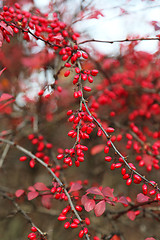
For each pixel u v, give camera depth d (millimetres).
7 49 2553
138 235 3852
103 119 3105
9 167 4371
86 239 1526
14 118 3631
